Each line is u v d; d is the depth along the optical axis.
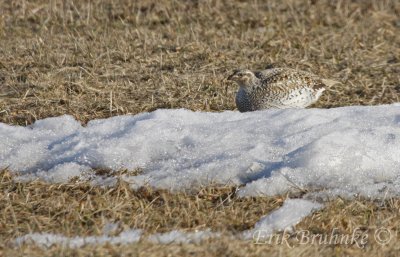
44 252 13.55
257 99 20.42
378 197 16.22
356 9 31.84
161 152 17.42
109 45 26.66
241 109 20.75
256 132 18.05
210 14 30.39
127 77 23.59
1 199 16.25
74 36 27.83
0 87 22.67
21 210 15.84
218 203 16.08
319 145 17.03
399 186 16.48
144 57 25.41
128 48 26.19
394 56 26.36
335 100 22.20
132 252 13.45
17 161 17.52
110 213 15.55
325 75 24.22
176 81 23.20
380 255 14.10
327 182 16.58
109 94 22.05
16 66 24.53
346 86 23.28
